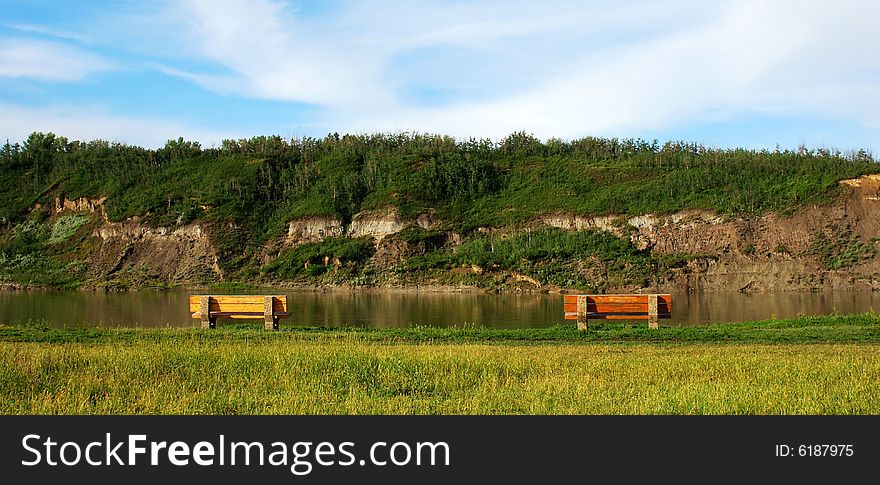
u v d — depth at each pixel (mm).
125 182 115188
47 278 90875
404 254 89688
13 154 136375
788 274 73875
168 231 100312
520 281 77812
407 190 102750
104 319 38688
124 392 13484
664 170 104562
